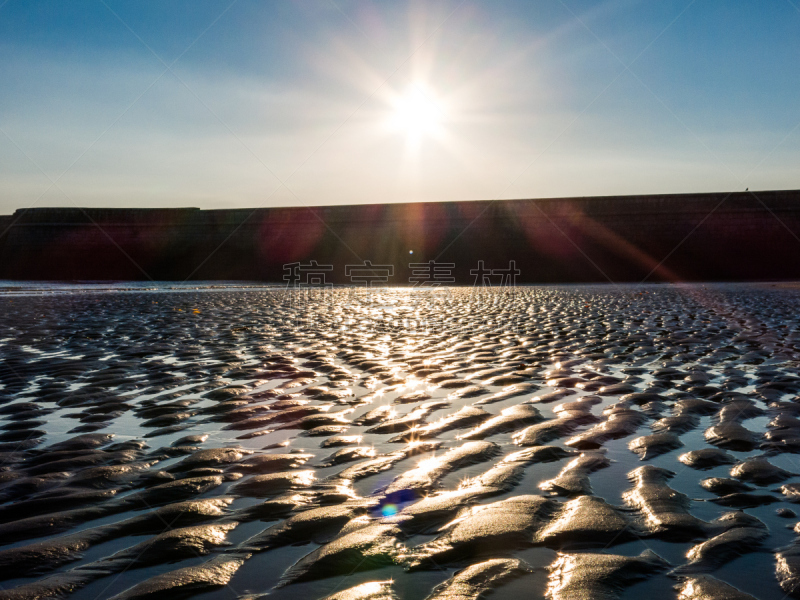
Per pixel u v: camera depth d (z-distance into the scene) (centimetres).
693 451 302
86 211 3925
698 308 1269
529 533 211
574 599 167
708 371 527
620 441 321
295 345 737
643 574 182
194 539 210
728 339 747
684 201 3244
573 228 3353
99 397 450
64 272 3866
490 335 826
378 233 3597
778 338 746
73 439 338
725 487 252
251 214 3797
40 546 205
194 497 252
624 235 3297
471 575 182
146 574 188
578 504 236
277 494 253
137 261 3853
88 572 189
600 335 811
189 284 3219
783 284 2494
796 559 188
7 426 370
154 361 618
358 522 223
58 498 250
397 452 310
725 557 191
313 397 444
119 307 1433
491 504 237
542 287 2597
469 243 3466
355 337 817
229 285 3105
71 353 681
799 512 227
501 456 301
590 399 423
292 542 209
